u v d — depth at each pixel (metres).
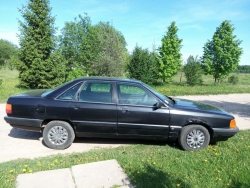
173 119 4.32
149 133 4.38
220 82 26.20
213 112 4.47
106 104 4.29
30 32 14.66
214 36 22.33
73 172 3.29
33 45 14.45
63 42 30.80
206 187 2.95
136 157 3.89
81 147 4.52
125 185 2.96
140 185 2.95
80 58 28.17
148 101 4.39
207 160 3.80
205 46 22.94
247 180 3.14
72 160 3.71
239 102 10.95
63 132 4.32
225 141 4.93
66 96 4.34
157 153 4.15
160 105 4.25
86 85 4.42
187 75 22.38
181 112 4.33
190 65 22.31
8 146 4.40
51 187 2.87
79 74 18.95
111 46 20.05
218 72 22.77
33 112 4.24
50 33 15.12
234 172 3.36
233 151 4.30
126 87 4.46
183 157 3.95
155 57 22.16
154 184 2.98
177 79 29.47
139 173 3.26
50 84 14.87
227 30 21.94
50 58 14.91
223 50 22.27
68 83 4.46
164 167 3.48
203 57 23.17
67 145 4.34
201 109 4.51
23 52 14.66
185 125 4.41
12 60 14.70
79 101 4.30
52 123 4.28
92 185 2.94
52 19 15.23
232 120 4.45
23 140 4.75
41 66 14.38
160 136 4.41
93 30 28.45
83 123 4.28
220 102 10.76
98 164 3.58
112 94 4.37
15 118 4.28
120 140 5.00
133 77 20.44
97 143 4.78
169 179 3.12
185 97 12.07
